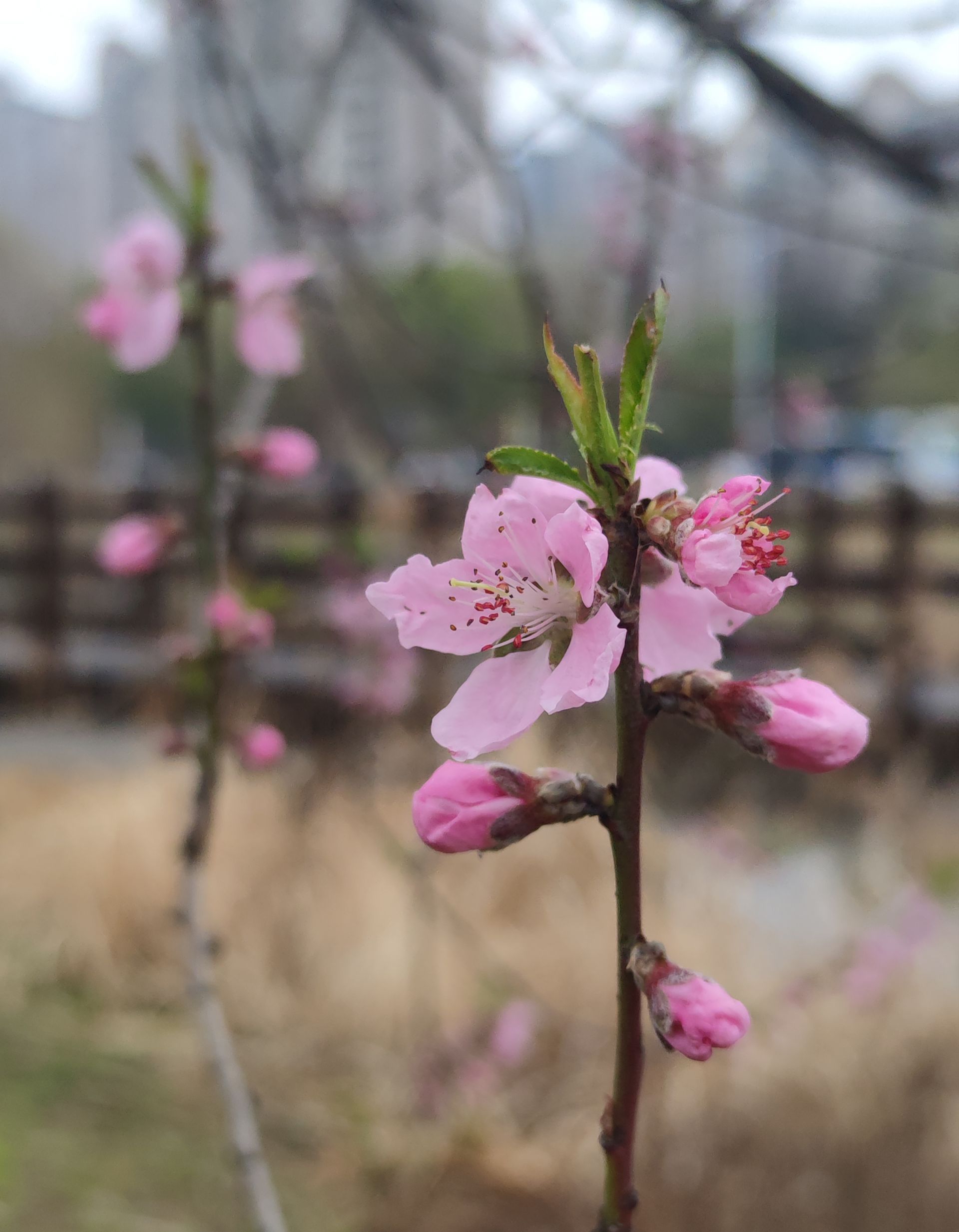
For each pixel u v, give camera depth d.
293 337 2.74
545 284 3.39
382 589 1.15
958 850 5.94
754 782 7.11
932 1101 3.50
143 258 2.50
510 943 5.09
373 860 5.54
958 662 8.31
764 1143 3.39
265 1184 1.78
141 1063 4.48
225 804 5.89
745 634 8.09
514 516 1.13
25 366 28.95
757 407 5.46
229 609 2.33
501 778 1.11
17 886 5.59
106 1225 3.53
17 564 9.91
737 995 4.38
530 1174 3.84
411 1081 4.32
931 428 17.34
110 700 9.29
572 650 1.08
